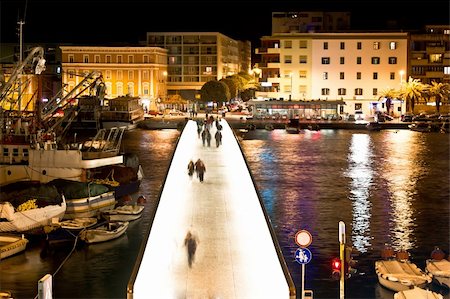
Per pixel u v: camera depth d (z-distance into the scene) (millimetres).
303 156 95625
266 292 31031
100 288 39438
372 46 153125
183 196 48625
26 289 39188
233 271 33438
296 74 153625
